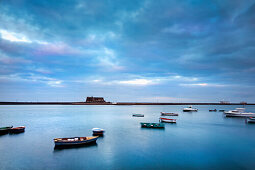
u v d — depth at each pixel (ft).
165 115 364.58
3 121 242.37
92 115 354.33
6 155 96.53
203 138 138.51
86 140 116.67
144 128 184.96
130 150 106.32
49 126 197.16
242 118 296.71
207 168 80.53
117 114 387.96
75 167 81.76
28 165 83.56
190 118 299.99
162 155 97.50
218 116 339.36
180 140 131.54
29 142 123.13
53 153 99.86
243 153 101.45
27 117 301.02
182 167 81.76
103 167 81.71
